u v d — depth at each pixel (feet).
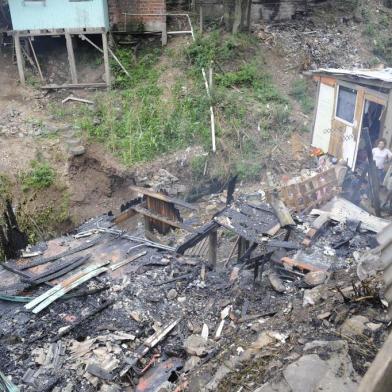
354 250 27.55
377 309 17.78
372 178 30.78
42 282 24.91
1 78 51.47
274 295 24.04
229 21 53.83
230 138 45.37
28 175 42.16
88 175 44.37
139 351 21.04
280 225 26.96
